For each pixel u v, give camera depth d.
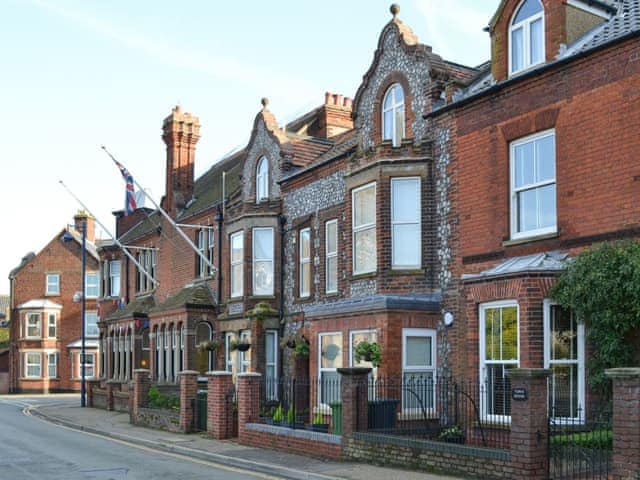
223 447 18.53
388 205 19.75
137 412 25.53
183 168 37.00
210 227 32.38
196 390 22.42
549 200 16.20
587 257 14.04
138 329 36.59
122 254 42.75
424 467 13.68
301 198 25.69
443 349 18.62
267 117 28.22
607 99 14.91
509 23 17.59
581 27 16.67
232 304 28.31
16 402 43.72
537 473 11.51
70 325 61.66
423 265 19.28
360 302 19.33
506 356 15.96
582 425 14.07
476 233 17.81
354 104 22.69
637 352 13.63
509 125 17.00
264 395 23.89
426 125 19.92
